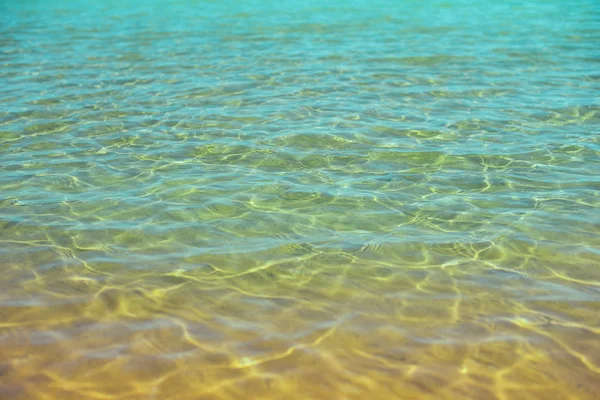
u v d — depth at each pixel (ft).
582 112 33.65
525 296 17.08
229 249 19.80
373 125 31.91
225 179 25.36
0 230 20.89
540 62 44.93
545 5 71.56
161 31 58.65
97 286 17.60
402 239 20.34
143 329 15.64
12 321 15.88
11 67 44.86
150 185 24.80
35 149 28.84
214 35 56.44
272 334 15.47
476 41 52.39
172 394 13.37
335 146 29.07
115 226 21.29
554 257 19.12
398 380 13.79
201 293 17.31
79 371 14.02
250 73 42.68
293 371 14.08
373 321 16.01
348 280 17.95
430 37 54.34
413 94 37.45
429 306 16.66
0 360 14.34
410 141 29.63
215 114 33.94
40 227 21.16
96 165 26.86
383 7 72.33
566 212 22.08
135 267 18.67
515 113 33.65
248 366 14.25
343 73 42.42
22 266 18.65
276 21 63.57
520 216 21.85
